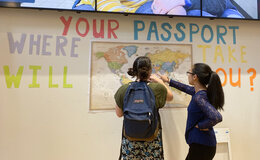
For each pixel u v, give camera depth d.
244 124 1.82
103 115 1.67
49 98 1.62
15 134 1.57
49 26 1.64
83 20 1.68
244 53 1.86
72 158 1.62
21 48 1.61
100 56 1.69
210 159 1.31
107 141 1.67
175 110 1.75
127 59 1.71
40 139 1.60
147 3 1.68
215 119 1.15
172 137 1.73
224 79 1.81
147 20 1.75
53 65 1.63
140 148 1.22
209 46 1.81
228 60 1.83
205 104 1.21
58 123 1.62
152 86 1.26
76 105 1.64
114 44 1.70
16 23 1.61
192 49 1.79
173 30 1.78
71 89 1.64
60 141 1.62
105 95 1.68
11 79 1.59
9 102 1.58
